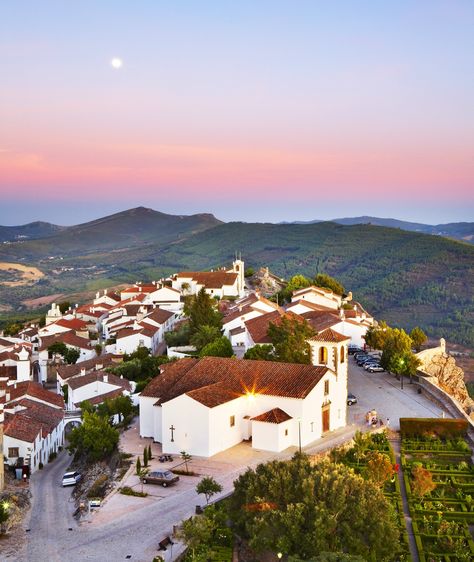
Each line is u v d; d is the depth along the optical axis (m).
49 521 81.69
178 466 88.44
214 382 100.50
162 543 68.50
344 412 104.88
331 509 63.00
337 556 56.47
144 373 148.12
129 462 91.81
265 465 71.12
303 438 94.69
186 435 92.50
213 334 152.50
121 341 175.50
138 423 113.25
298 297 198.12
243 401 97.81
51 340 188.00
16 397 132.12
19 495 92.81
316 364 105.31
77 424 130.12
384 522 63.50
